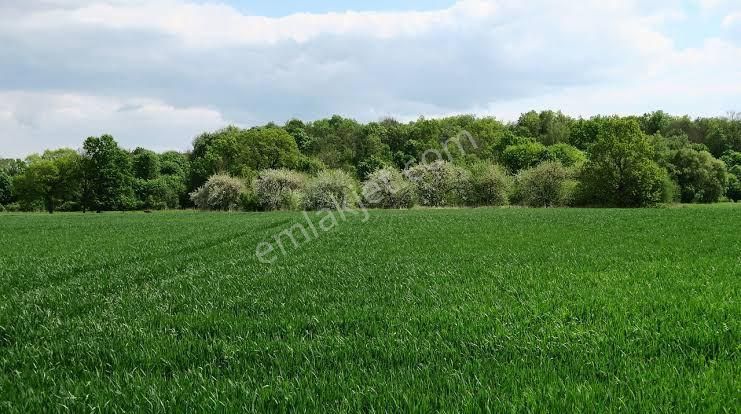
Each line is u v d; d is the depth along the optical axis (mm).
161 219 47219
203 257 18438
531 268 13289
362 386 5277
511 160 75375
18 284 13445
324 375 5609
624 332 7055
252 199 67750
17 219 51125
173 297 10906
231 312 9188
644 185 55219
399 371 5719
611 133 57000
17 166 110000
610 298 9227
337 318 8336
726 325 7039
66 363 6633
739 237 19250
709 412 4504
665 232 22219
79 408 5000
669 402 4672
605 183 56625
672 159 75250
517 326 7473
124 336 7609
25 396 5344
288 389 5246
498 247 18359
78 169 84750
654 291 9695
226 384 5449
